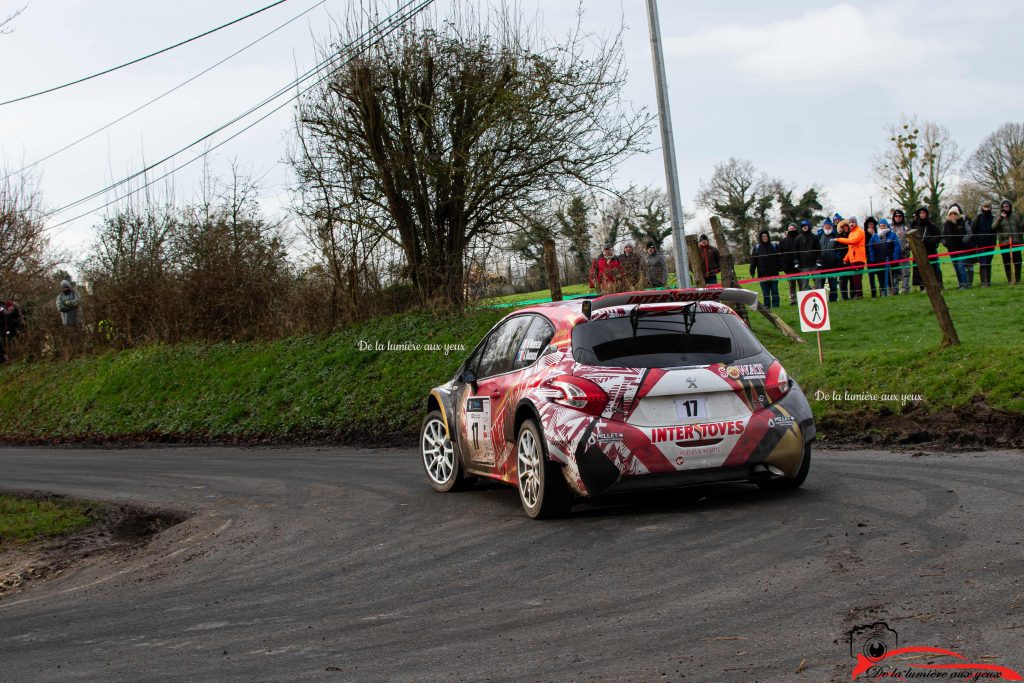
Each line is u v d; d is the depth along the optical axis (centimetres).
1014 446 909
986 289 1880
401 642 473
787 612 455
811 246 2025
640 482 691
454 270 2102
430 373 1756
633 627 459
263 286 2414
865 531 596
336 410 1750
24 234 3094
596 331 734
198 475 1273
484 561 634
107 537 909
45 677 470
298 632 511
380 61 2045
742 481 746
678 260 1510
